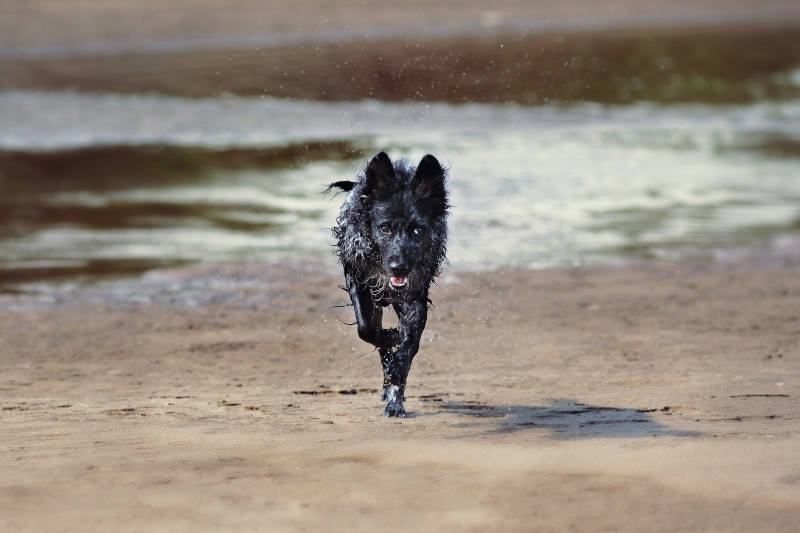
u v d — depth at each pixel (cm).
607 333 1389
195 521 514
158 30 5062
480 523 511
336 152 2556
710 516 522
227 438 726
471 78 3456
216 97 3300
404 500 549
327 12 5306
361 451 672
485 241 1986
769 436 733
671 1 7644
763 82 4612
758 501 548
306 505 539
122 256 1877
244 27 5066
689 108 3922
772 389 1001
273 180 2466
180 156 2709
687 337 1365
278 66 3203
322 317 1490
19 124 3114
